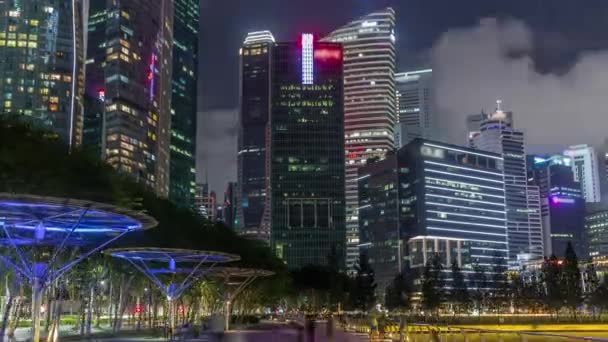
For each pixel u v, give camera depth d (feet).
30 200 96.53
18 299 178.91
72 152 158.10
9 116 147.33
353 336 202.80
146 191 227.20
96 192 157.89
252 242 371.56
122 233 128.57
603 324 497.46
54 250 131.44
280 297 508.53
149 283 265.13
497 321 523.29
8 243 124.06
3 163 134.51
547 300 595.47
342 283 616.39
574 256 593.83
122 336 216.74
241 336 217.15
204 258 198.08
